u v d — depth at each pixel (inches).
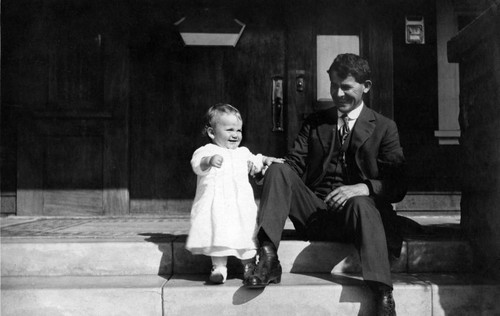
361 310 89.2
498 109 92.7
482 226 99.1
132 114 174.2
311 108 174.1
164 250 101.1
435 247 102.3
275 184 91.9
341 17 175.0
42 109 169.8
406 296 90.3
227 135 98.2
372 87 171.9
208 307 88.6
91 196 170.9
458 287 90.4
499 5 89.7
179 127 174.9
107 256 101.0
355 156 99.0
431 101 173.9
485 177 98.1
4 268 100.3
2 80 168.9
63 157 170.6
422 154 173.6
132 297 89.1
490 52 96.5
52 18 171.3
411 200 173.2
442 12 172.4
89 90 171.9
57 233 118.0
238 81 175.8
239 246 89.0
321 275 98.3
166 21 174.7
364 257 84.8
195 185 175.0
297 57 173.6
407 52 174.7
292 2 173.8
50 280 96.6
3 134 169.9
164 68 175.2
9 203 169.9
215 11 175.2
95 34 172.1
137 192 174.1
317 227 101.3
